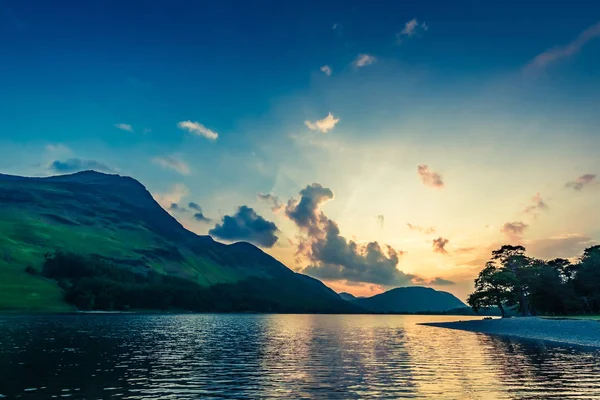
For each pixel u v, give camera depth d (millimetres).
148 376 38031
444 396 29766
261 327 141500
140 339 80625
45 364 44719
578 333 81250
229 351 60844
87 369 41656
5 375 37812
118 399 28844
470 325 135125
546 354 54469
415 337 92062
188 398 29281
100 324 137625
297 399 29031
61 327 114750
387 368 43188
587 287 150875
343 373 40000
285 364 46562
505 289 157500
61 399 28797
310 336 96562
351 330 126312
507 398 28984
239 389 32344
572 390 31359
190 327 132875
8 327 108500
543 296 153125
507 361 47688
